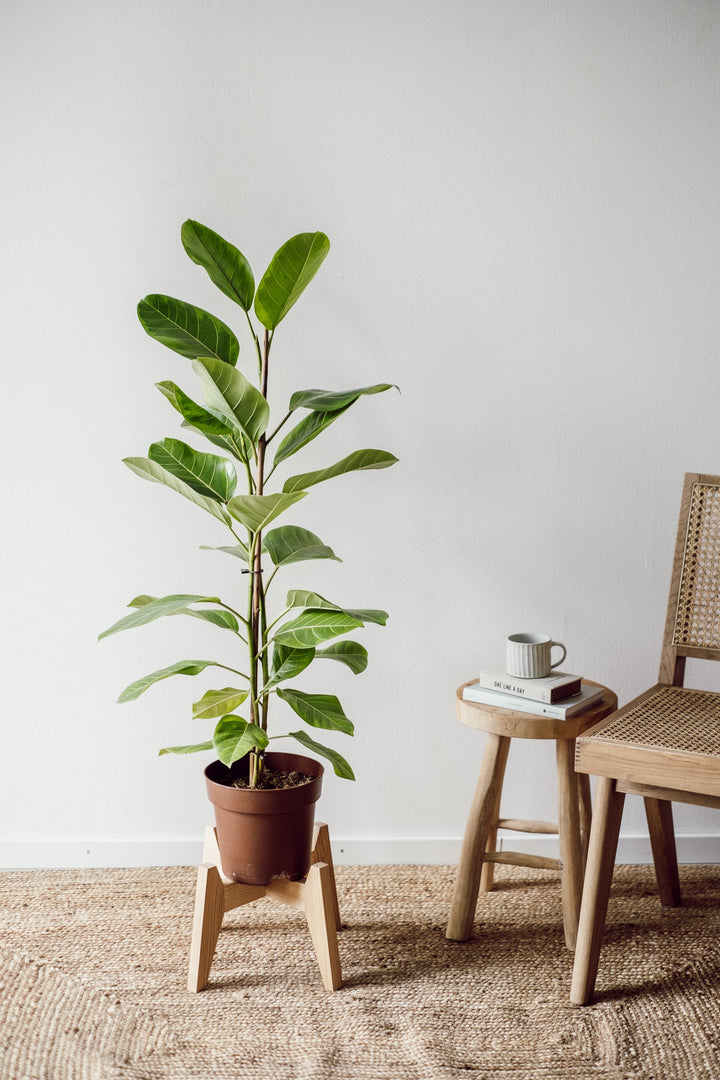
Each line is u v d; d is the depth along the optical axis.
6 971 1.84
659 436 2.22
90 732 2.27
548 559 2.25
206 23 2.09
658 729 1.76
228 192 2.14
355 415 2.20
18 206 2.12
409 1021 1.70
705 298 2.18
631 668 2.29
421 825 2.32
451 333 2.18
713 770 1.62
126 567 2.24
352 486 2.22
